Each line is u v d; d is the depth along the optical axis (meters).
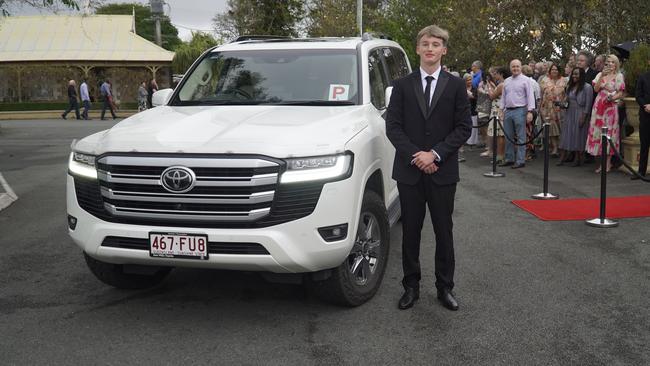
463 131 4.19
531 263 5.40
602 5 14.91
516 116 10.82
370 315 4.29
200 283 5.04
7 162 12.58
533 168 10.89
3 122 27.73
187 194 3.79
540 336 3.90
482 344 3.80
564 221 6.89
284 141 3.86
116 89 35.34
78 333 4.05
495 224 6.83
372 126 4.64
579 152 10.86
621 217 6.98
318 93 5.13
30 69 33.66
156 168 3.85
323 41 5.83
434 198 4.31
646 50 10.08
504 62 18.02
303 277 4.11
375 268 4.59
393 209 5.51
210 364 3.59
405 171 4.33
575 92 10.41
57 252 5.98
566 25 16.36
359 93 5.10
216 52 5.80
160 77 36.72
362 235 4.40
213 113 4.64
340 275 4.17
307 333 4.00
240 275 5.22
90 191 4.05
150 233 3.84
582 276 5.04
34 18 37.47
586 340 3.83
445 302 4.40
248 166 3.72
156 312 4.41
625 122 10.42
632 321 4.12
